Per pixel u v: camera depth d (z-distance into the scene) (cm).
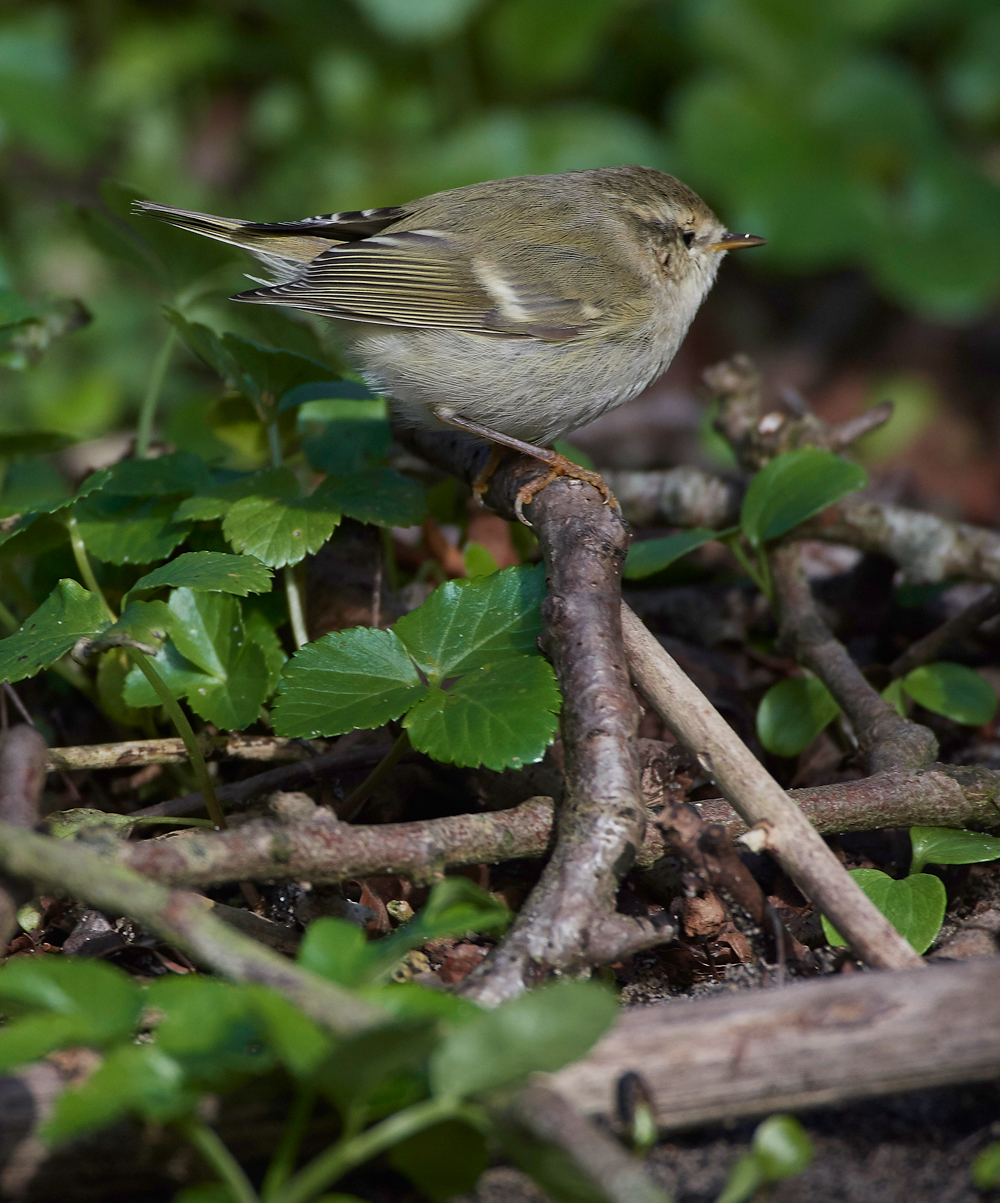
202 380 1460
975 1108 435
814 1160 417
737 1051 388
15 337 863
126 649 607
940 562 862
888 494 1294
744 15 1694
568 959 436
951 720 804
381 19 1634
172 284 891
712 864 503
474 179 1593
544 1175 347
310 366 743
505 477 746
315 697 561
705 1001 402
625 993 537
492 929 570
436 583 849
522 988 426
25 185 1638
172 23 1731
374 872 481
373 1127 389
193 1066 357
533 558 926
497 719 523
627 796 478
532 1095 348
